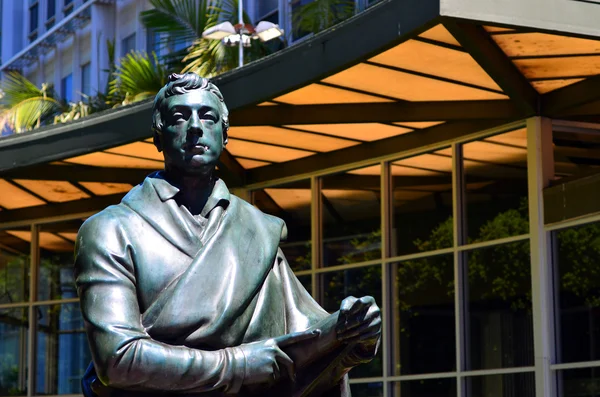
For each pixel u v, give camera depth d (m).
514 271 14.98
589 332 13.97
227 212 3.59
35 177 17.83
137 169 18.14
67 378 20.98
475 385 15.28
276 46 24.78
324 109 14.88
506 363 14.91
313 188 17.73
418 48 12.55
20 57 38.69
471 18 11.22
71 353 20.98
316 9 22.77
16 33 40.50
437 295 15.98
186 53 24.70
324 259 17.56
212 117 3.62
